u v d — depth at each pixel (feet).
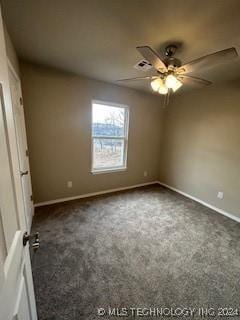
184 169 12.01
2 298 1.74
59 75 8.84
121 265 5.75
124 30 5.20
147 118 12.67
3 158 2.00
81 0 4.09
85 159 10.62
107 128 11.35
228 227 8.27
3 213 1.91
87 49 6.51
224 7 4.05
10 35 5.63
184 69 5.55
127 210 9.54
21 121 7.32
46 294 4.65
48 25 5.11
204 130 10.50
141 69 8.19
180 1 3.96
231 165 9.22
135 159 12.88
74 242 6.79
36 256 5.98
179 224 8.38
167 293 4.84
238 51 6.05
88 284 5.01
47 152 9.31
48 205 9.71
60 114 9.27
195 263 5.98
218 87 9.57
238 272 5.66
